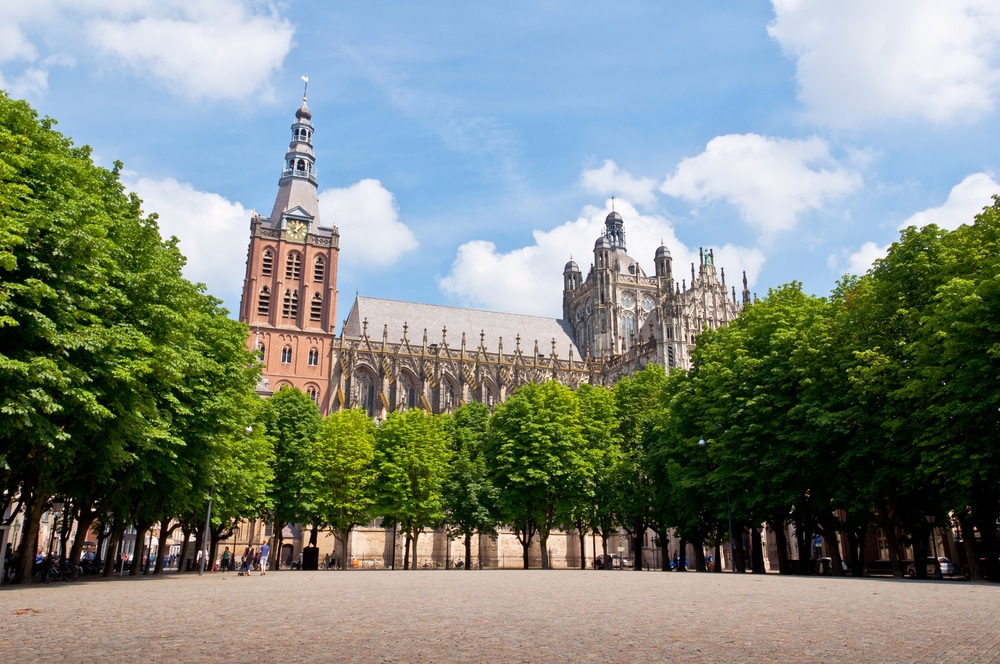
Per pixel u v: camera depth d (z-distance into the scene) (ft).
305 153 474.08
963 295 125.59
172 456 132.46
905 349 137.49
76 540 150.61
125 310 110.63
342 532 276.41
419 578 153.48
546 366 486.38
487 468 277.03
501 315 529.45
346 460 270.67
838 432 154.51
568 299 563.07
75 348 90.58
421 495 276.41
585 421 268.00
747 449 178.91
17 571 116.67
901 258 154.51
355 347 439.22
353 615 61.82
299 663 37.11
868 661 38.06
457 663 37.45
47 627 51.67
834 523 176.24
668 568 253.85
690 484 199.72
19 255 90.02
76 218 95.86
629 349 496.64
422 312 500.74
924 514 162.71
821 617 59.47
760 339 191.52
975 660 38.40
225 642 44.45
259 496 231.30
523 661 38.09
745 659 38.75
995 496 135.74
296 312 437.58
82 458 117.19
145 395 110.42
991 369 120.06
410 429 283.59
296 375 425.28
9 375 83.71
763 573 203.31
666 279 516.32
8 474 108.88
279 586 114.52
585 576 165.37
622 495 258.98
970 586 106.73
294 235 447.01
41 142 103.91
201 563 175.32
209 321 158.71
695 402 209.97
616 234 556.92
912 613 62.39
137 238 122.01
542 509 256.11
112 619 57.52
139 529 174.81
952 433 127.54
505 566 377.50
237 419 163.43
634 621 57.00
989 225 143.33
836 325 166.91
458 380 460.96
